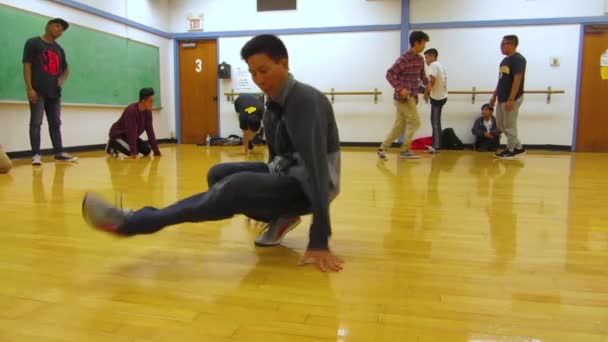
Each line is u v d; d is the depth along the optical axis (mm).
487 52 6359
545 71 6219
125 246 1605
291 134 1359
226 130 7438
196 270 1367
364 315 1059
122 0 6266
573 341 938
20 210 2170
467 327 999
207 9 7285
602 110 6133
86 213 1295
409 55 4641
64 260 1450
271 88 1340
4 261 1436
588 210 2230
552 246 1620
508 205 2350
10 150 4641
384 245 1636
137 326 1003
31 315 1054
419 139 6473
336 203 2404
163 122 7492
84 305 1111
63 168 3877
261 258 1483
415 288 1226
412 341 937
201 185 2979
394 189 2850
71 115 5434
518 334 967
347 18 6762
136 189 2809
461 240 1700
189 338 949
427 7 6488
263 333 971
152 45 7039
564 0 6078
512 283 1262
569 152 6004
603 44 6043
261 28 7086
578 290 1211
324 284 1254
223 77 7230
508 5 6238
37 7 4848
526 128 6359
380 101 6777
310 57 6945
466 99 6465
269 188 1359
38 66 4059
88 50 5621
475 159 4871
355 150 6219
